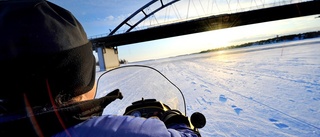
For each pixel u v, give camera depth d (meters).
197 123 1.08
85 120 0.60
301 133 2.78
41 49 0.49
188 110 4.41
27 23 0.50
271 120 3.33
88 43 0.67
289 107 3.81
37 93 0.50
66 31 0.56
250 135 2.91
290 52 16.58
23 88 0.49
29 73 0.48
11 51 0.47
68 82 0.55
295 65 9.24
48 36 0.50
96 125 0.60
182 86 7.45
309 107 3.68
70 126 0.56
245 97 4.91
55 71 0.51
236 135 2.96
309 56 11.91
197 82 8.05
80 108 0.57
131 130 0.60
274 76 7.26
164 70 15.23
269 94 4.91
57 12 0.61
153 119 0.69
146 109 1.45
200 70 12.69
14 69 0.47
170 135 0.66
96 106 0.65
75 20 0.65
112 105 1.83
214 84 7.16
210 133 3.14
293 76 6.80
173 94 1.87
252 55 19.75
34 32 0.49
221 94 5.52
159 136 0.62
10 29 0.48
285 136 2.75
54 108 0.52
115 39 30.91
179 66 17.92
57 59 0.51
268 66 10.21
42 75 0.49
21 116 0.50
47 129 0.51
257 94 5.06
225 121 3.53
